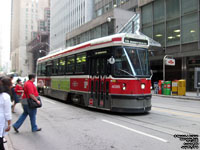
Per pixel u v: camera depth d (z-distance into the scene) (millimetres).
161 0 27047
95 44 9828
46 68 16922
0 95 3643
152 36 28469
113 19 33594
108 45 9055
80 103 11008
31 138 5801
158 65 30500
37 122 7719
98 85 9484
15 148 5004
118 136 5855
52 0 85750
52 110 10438
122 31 31547
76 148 4941
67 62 12680
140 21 30469
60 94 13484
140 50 9148
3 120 3631
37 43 103812
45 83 17000
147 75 9031
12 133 6332
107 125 7160
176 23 25031
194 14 22797
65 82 12711
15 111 10617
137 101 8531
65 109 10742
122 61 8703
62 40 73312
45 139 5699
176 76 26984
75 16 63156
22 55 134000
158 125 7117
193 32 22906
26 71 129875
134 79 8594
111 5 41469
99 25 38062
